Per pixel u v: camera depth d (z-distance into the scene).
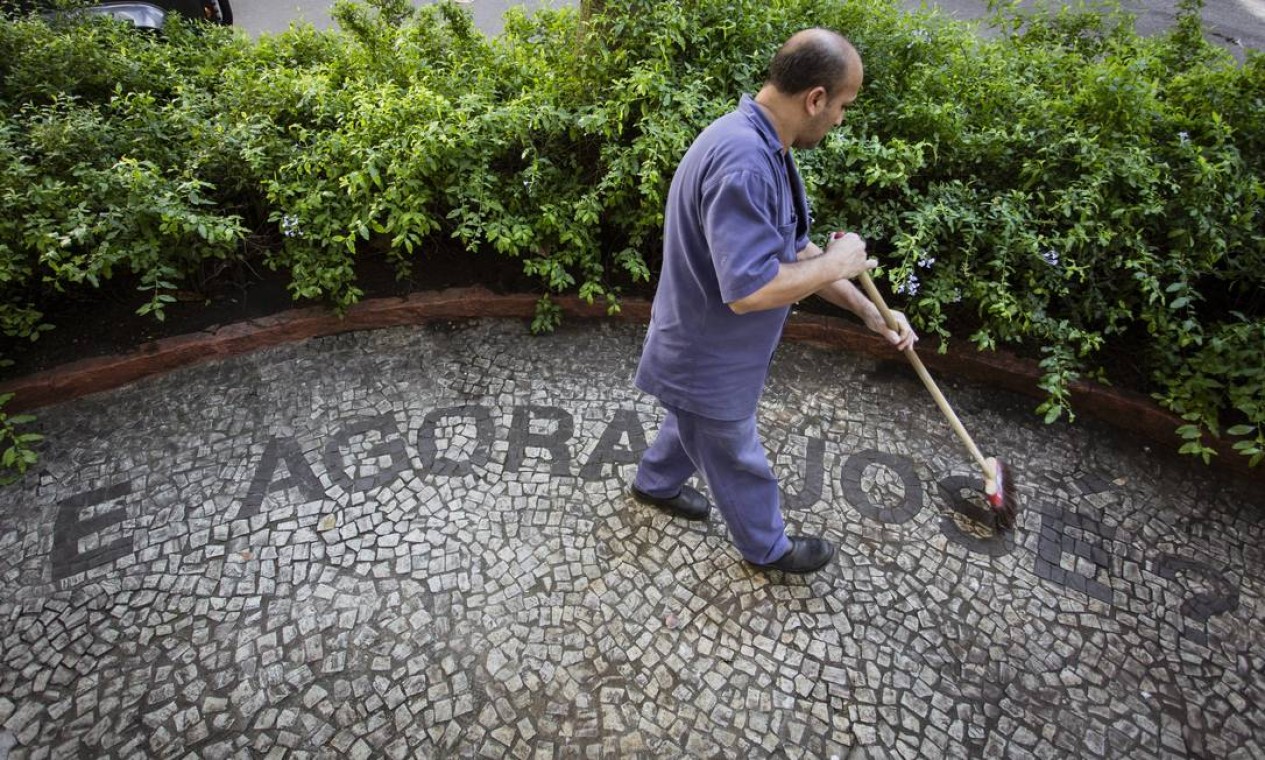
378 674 2.29
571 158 3.31
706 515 2.75
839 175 3.17
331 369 3.30
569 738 2.16
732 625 2.45
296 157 3.19
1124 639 2.47
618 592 2.54
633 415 3.17
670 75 3.20
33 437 2.83
